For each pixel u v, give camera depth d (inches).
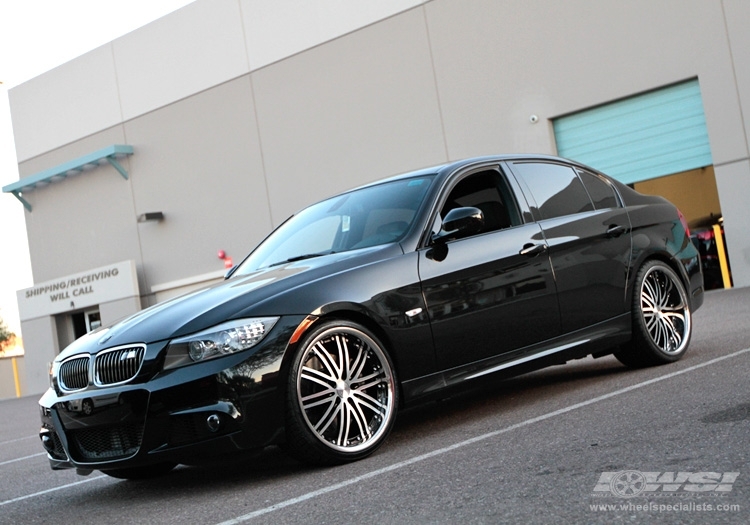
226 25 805.2
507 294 175.3
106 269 922.7
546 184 196.5
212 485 155.6
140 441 144.4
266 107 783.1
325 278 155.3
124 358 147.9
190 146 849.5
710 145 544.4
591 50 589.9
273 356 144.7
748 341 233.0
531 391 203.8
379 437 155.2
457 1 650.8
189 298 164.2
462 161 188.4
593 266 193.9
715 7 537.3
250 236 811.4
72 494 174.7
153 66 870.4
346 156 730.2
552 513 101.3
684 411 147.6
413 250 166.4
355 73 716.7
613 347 197.9
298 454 147.5
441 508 111.0
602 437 137.6
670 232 218.2
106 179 930.1
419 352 161.6
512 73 627.8
